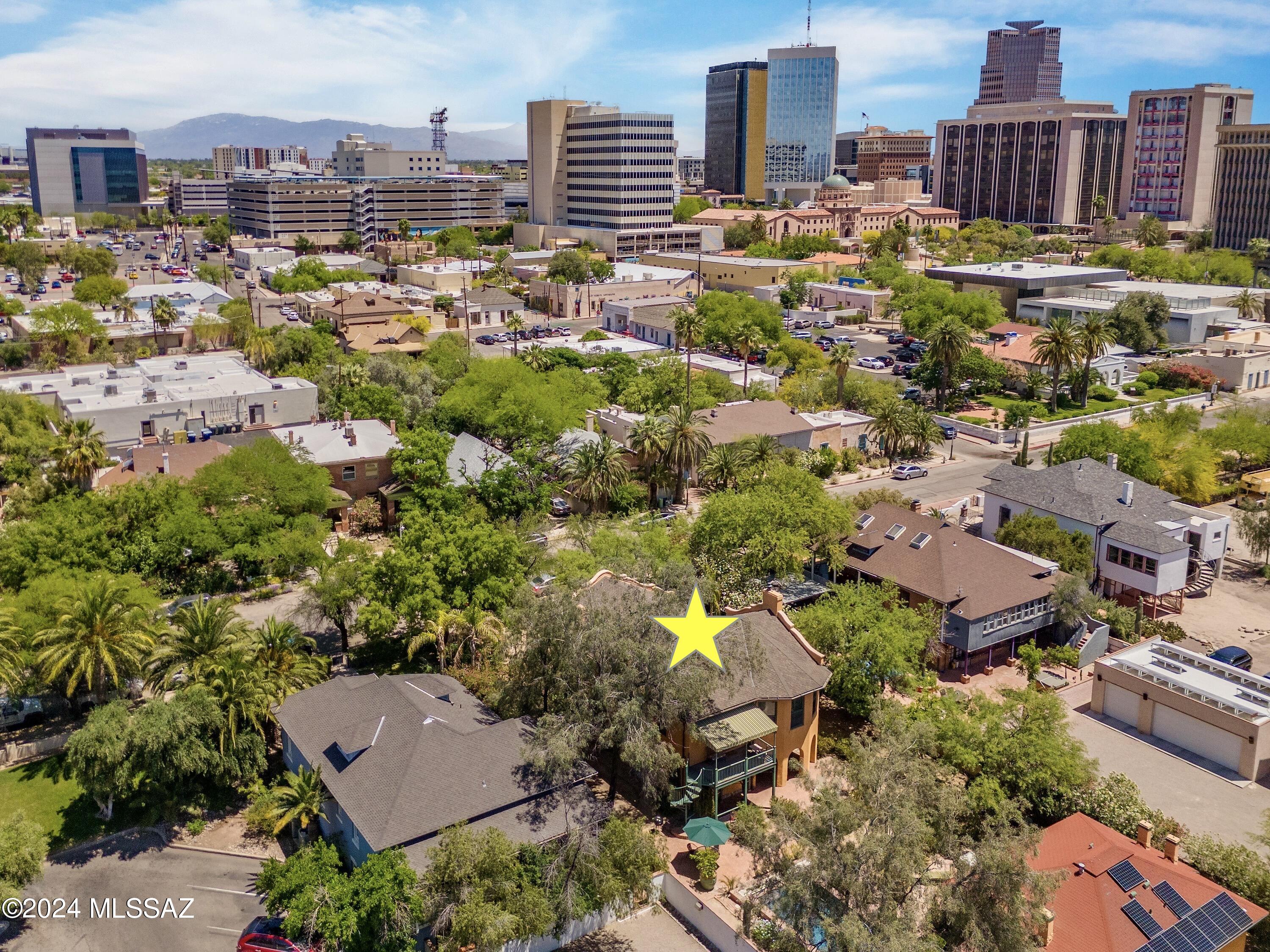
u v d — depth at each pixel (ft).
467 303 573.33
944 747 160.35
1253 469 350.43
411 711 153.69
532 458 284.41
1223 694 179.93
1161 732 186.80
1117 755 180.86
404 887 123.54
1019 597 213.66
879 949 104.01
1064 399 450.30
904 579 219.20
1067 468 270.87
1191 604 247.09
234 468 250.37
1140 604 227.20
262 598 238.68
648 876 135.64
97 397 347.36
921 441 362.53
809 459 337.52
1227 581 262.26
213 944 132.36
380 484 306.55
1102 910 126.82
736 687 160.56
